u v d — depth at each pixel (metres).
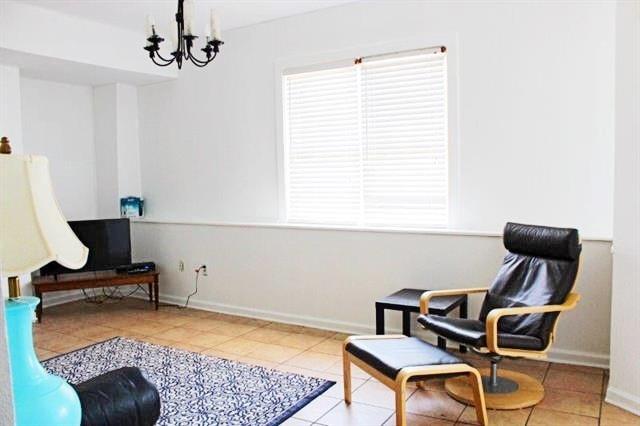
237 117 5.16
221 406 3.03
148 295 5.80
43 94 5.44
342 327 4.48
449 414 2.89
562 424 2.74
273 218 5.02
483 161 3.96
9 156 1.47
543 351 2.96
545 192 3.76
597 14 3.53
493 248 3.80
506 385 3.19
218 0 4.28
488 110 3.92
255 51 4.98
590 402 2.99
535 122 3.76
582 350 3.54
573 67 3.62
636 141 2.81
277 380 3.40
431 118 4.17
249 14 4.65
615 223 2.94
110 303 5.61
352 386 3.29
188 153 5.53
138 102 5.85
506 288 3.36
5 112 4.72
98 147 5.86
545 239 3.20
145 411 1.97
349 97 4.52
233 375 3.50
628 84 2.84
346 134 4.56
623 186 2.89
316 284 4.60
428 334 4.09
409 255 4.12
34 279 5.02
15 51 4.22
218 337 4.38
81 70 4.96
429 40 4.10
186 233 5.41
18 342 1.58
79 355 3.96
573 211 3.67
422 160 4.23
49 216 1.52
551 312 2.99
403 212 4.34
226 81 5.20
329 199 4.69
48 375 1.71
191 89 5.44
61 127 5.59
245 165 5.15
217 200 5.37
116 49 4.92
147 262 5.60
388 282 4.23
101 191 5.88
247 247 4.99
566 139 3.67
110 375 2.06
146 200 5.90
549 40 3.68
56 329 4.66
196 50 5.32
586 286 3.50
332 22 4.53
